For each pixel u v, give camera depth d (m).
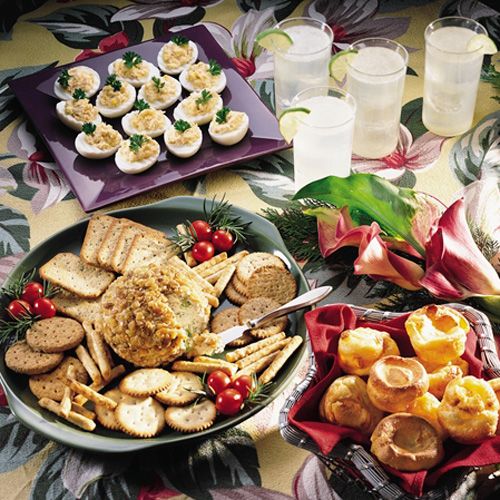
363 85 1.31
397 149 1.39
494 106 1.43
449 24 1.37
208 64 1.53
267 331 1.13
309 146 1.26
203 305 1.15
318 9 1.61
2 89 1.54
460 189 1.32
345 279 1.22
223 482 1.05
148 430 1.05
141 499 1.04
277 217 1.27
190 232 1.24
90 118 1.43
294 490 1.04
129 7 1.66
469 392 0.95
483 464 0.91
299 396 0.99
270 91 1.50
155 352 1.11
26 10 1.67
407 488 0.91
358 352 0.99
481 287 1.11
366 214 1.19
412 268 1.14
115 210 1.29
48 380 1.11
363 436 0.95
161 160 1.38
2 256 1.29
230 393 1.05
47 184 1.38
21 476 1.07
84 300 1.20
